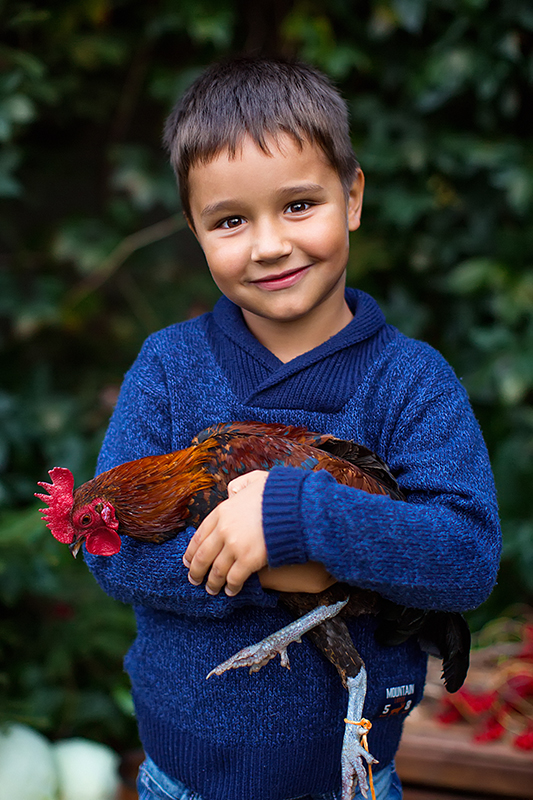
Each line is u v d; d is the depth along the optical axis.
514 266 3.00
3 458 2.83
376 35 2.97
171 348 1.44
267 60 1.36
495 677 2.30
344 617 1.25
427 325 3.27
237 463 1.19
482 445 1.32
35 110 2.95
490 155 2.93
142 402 1.39
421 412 1.30
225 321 1.43
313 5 3.01
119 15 3.11
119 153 3.08
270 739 1.27
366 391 1.34
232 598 1.16
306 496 1.08
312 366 1.34
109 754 2.48
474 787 2.08
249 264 1.25
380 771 1.36
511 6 2.83
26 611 2.79
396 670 1.32
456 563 1.11
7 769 2.19
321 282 1.27
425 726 2.19
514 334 3.04
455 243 3.11
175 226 3.19
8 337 3.20
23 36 2.89
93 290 3.14
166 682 1.33
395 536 1.08
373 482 1.22
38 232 3.16
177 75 3.10
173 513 1.19
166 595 1.20
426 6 2.91
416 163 2.99
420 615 1.25
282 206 1.23
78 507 1.20
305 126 1.23
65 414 2.98
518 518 2.87
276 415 1.33
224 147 1.21
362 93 3.14
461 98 3.04
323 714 1.27
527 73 2.92
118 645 2.66
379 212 3.11
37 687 2.61
